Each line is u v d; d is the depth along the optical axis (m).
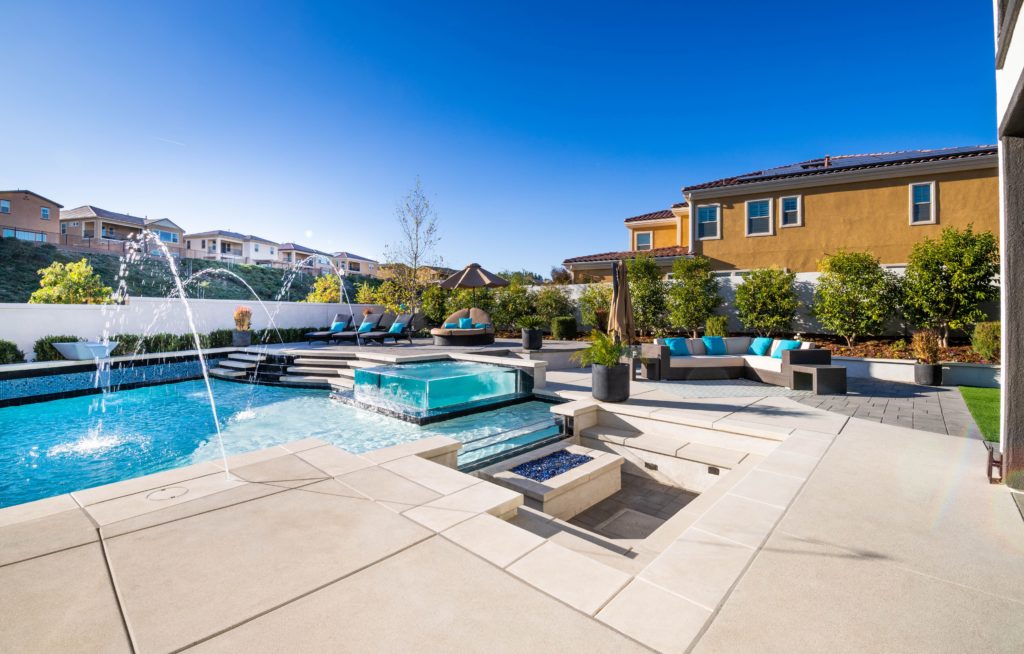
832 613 2.18
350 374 11.16
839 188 16.16
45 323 12.81
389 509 3.24
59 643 1.85
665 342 11.37
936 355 9.90
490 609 2.13
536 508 4.70
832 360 11.63
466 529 2.94
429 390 7.95
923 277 11.82
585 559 2.61
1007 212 3.87
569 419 7.00
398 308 21.39
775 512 3.36
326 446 4.72
